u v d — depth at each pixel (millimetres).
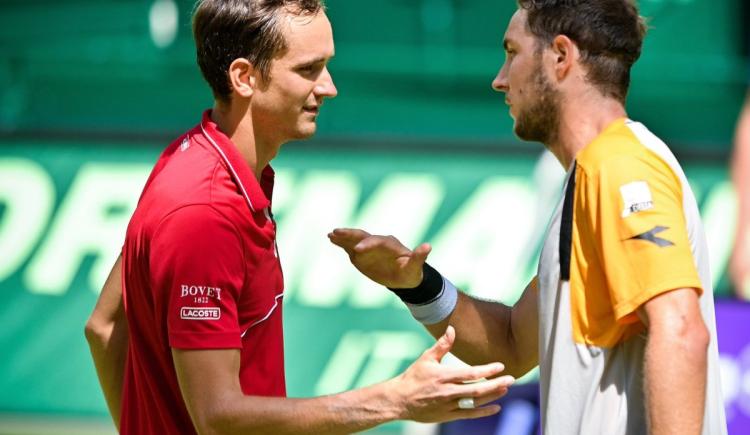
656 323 7500
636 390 7957
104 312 9805
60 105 28328
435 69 29047
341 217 23969
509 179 24344
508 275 23641
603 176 7938
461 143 24734
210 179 8516
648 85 28906
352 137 24734
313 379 22906
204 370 8328
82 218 24172
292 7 8641
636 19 8609
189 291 8320
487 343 9984
